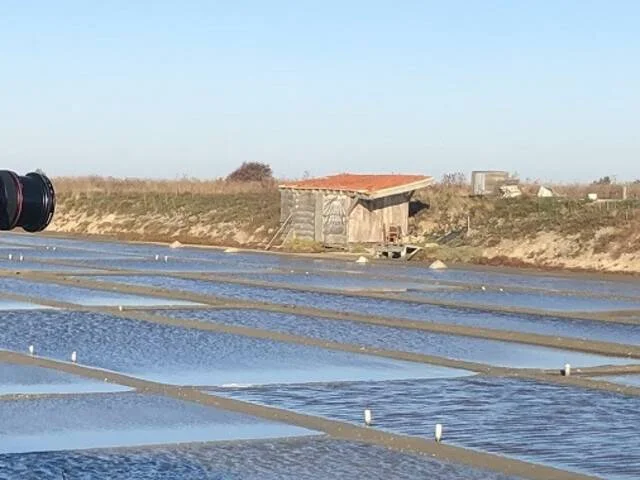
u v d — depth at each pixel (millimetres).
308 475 18281
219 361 29219
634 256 63688
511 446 20406
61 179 116688
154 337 33219
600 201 74375
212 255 73000
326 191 75312
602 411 23609
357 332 35406
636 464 19203
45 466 18531
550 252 67375
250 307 41562
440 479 18094
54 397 24094
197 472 18328
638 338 35375
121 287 48188
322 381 26594
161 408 23188
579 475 18438
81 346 31203
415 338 34312
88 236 95875
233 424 21844
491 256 69125
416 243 73562
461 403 24250
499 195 80812
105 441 20312
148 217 98250
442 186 85625
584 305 45312
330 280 54562
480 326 37562
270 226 83938
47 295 44531
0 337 32531
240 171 147000
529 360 30453
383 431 21484
